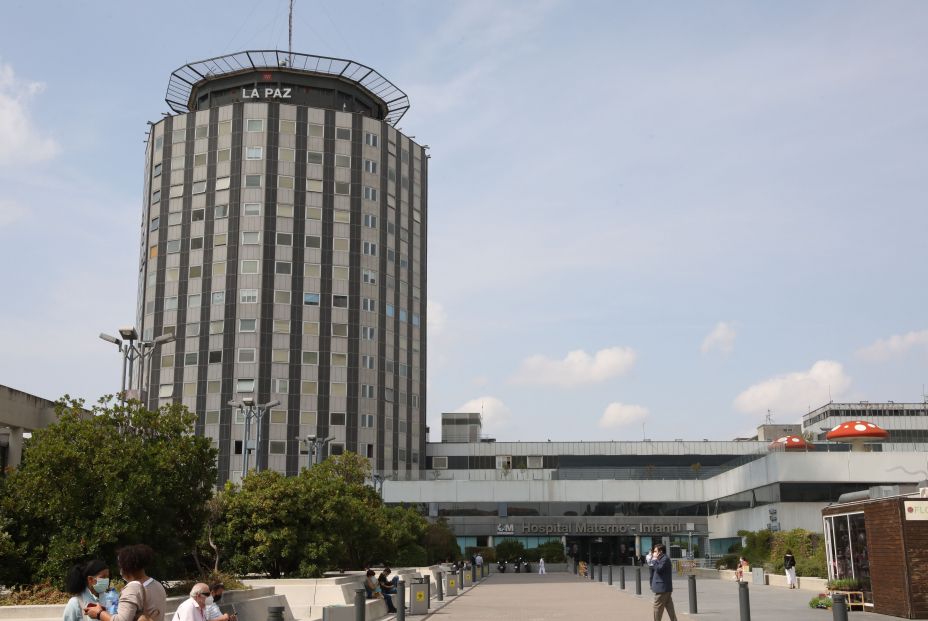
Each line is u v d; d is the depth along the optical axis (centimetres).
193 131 9544
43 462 2081
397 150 10175
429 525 6950
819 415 15038
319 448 5972
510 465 10994
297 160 9494
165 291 9294
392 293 9831
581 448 11119
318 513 3231
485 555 7975
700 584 4781
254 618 2061
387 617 2728
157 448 2308
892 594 2247
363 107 10312
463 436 11256
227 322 9081
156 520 2203
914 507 2209
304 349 9156
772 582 4419
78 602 1020
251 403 4909
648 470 8788
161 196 9519
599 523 8669
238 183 9338
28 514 2080
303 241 9350
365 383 9362
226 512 3130
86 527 2038
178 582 2405
